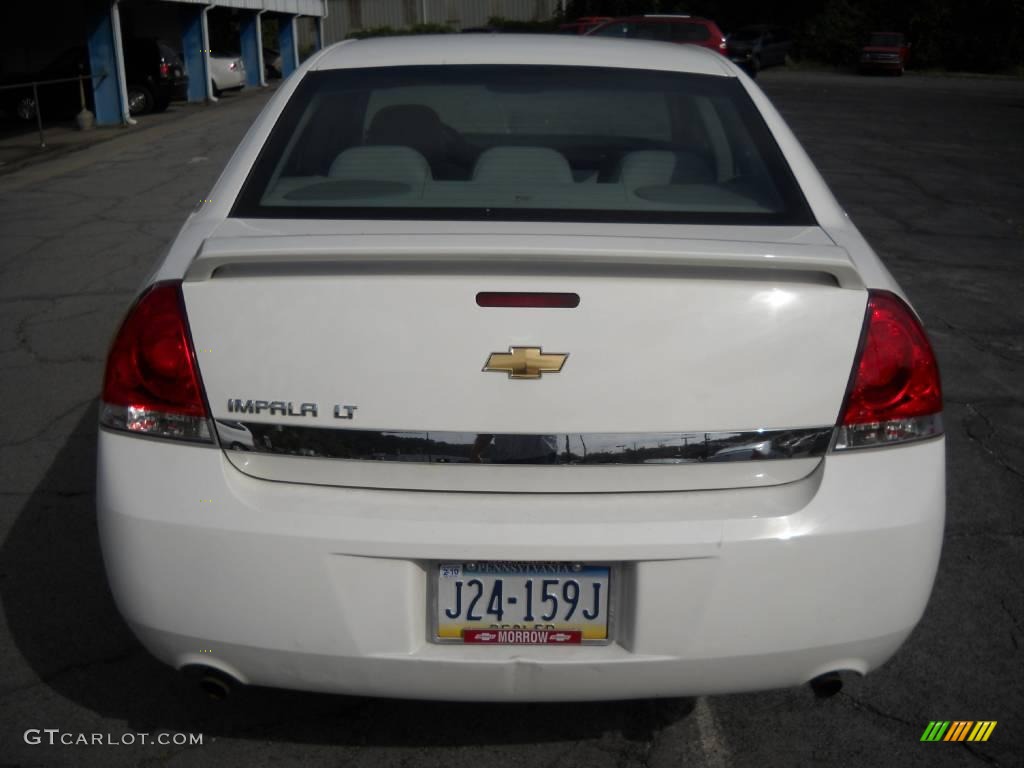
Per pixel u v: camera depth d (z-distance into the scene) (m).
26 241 8.52
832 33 40.62
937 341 6.01
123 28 26.22
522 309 2.08
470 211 2.50
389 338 2.09
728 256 2.07
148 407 2.17
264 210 2.52
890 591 2.16
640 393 2.09
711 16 43.09
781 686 2.22
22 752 2.55
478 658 2.13
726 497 2.13
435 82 3.02
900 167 13.38
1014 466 4.30
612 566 2.12
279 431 2.12
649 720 2.71
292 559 2.09
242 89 28.67
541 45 3.27
